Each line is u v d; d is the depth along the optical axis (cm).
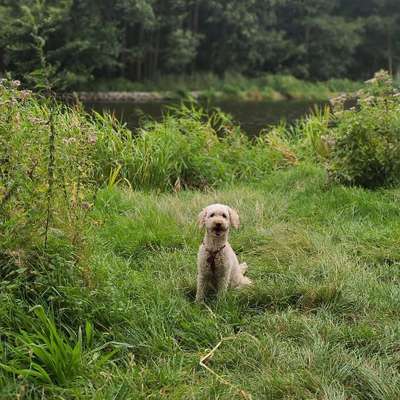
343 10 5656
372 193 762
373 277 508
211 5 4425
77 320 385
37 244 394
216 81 4450
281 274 513
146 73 4303
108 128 923
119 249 568
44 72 477
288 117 2678
